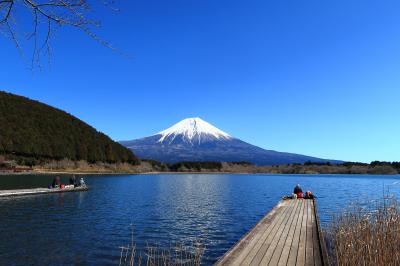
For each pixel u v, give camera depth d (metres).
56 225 19.98
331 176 120.12
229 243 16.44
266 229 14.12
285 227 14.63
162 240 16.81
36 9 4.04
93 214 24.55
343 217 15.61
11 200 30.84
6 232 17.66
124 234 17.94
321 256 9.97
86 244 15.49
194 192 46.69
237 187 58.53
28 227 19.14
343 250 10.42
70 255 13.66
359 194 44.09
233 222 22.34
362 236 10.69
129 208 28.41
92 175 90.19
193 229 19.77
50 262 12.70
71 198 34.28
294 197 28.33
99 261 12.96
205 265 12.91
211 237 17.70
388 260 9.25
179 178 93.75
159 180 79.12
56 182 41.09
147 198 37.19
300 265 9.14
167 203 32.84
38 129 107.31
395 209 12.06
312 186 62.25
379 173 142.12
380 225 10.89
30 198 32.72
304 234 13.15
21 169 83.38
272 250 10.67
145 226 20.42
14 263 12.48
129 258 13.41
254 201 35.69
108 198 35.88
